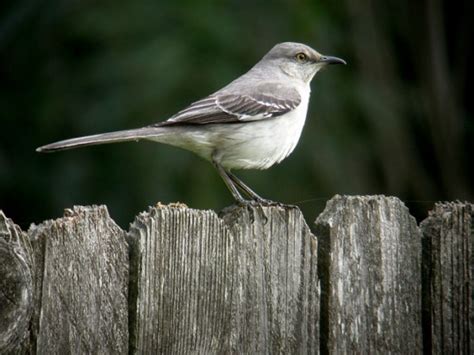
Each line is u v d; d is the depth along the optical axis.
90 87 14.37
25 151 14.84
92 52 14.65
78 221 5.39
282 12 14.34
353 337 6.05
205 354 5.68
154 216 5.59
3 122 14.89
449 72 17.36
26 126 14.95
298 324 5.93
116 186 13.91
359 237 6.09
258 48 13.95
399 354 6.14
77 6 14.65
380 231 6.14
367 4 15.53
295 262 5.95
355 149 14.48
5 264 5.03
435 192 16.28
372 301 6.10
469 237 6.32
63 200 14.20
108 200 13.85
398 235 6.18
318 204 13.91
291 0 14.43
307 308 5.96
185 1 14.14
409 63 16.94
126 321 5.49
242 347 5.78
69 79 14.61
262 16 14.24
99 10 14.30
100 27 14.08
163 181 13.38
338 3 15.41
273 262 5.89
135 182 13.66
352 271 6.07
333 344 6.01
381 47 15.73
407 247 6.20
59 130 14.50
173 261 5.62
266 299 5.86
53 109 14.42
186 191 13.29
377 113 14.62
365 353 6.07
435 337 6.27
